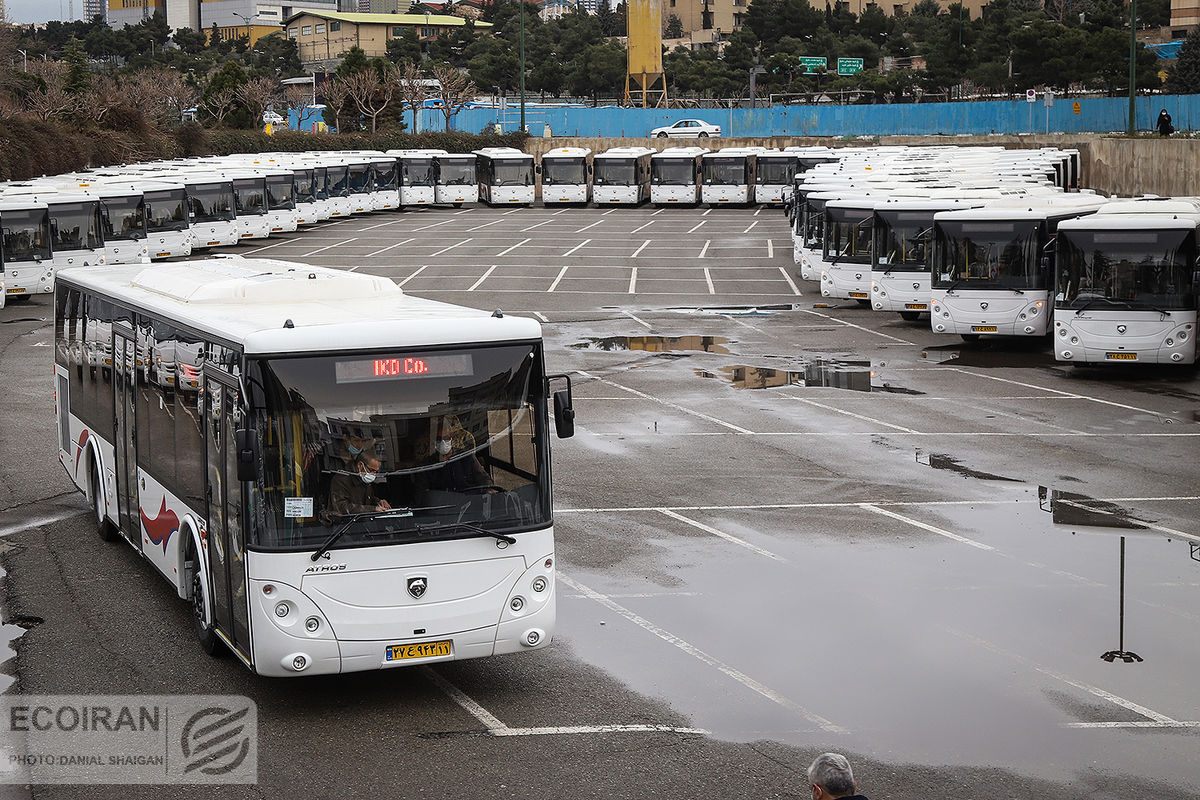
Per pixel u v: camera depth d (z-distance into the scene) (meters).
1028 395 22.95
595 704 10.03
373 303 11.79
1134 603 12.25
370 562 9.59
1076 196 31.05
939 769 8.83
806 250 37.56
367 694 10.31
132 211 41.09
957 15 116.31
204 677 10.64
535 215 66.00
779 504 15.91
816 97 91.25
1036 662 10.80
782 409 21.72
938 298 27.38
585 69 106.94
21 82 67.75
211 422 10.55
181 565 11.50
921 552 13.93
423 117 95.75
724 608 12.22
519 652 11.13
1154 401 22.41
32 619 12.01
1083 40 79.62
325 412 9.56
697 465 17.89
